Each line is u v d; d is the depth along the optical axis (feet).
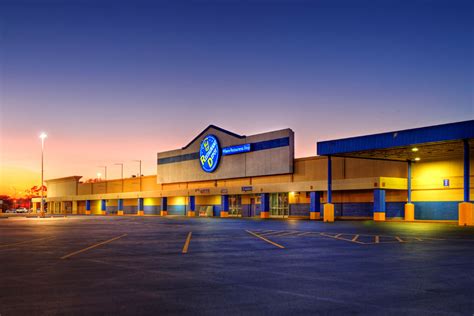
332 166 181.37
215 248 64.39
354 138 136.15
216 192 225.15
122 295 32.65
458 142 118.52
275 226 122.62
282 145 201.05
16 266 46.73
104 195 328.70
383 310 28.35
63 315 27.20
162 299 31.35
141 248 64.54
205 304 29.91
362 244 69.31
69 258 53.26
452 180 143.84
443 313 27.63
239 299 31.35
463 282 37.55
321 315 27.20
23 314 27.45
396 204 157.79
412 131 121.90
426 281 38.01
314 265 47.24
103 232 100.58
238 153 225.35
